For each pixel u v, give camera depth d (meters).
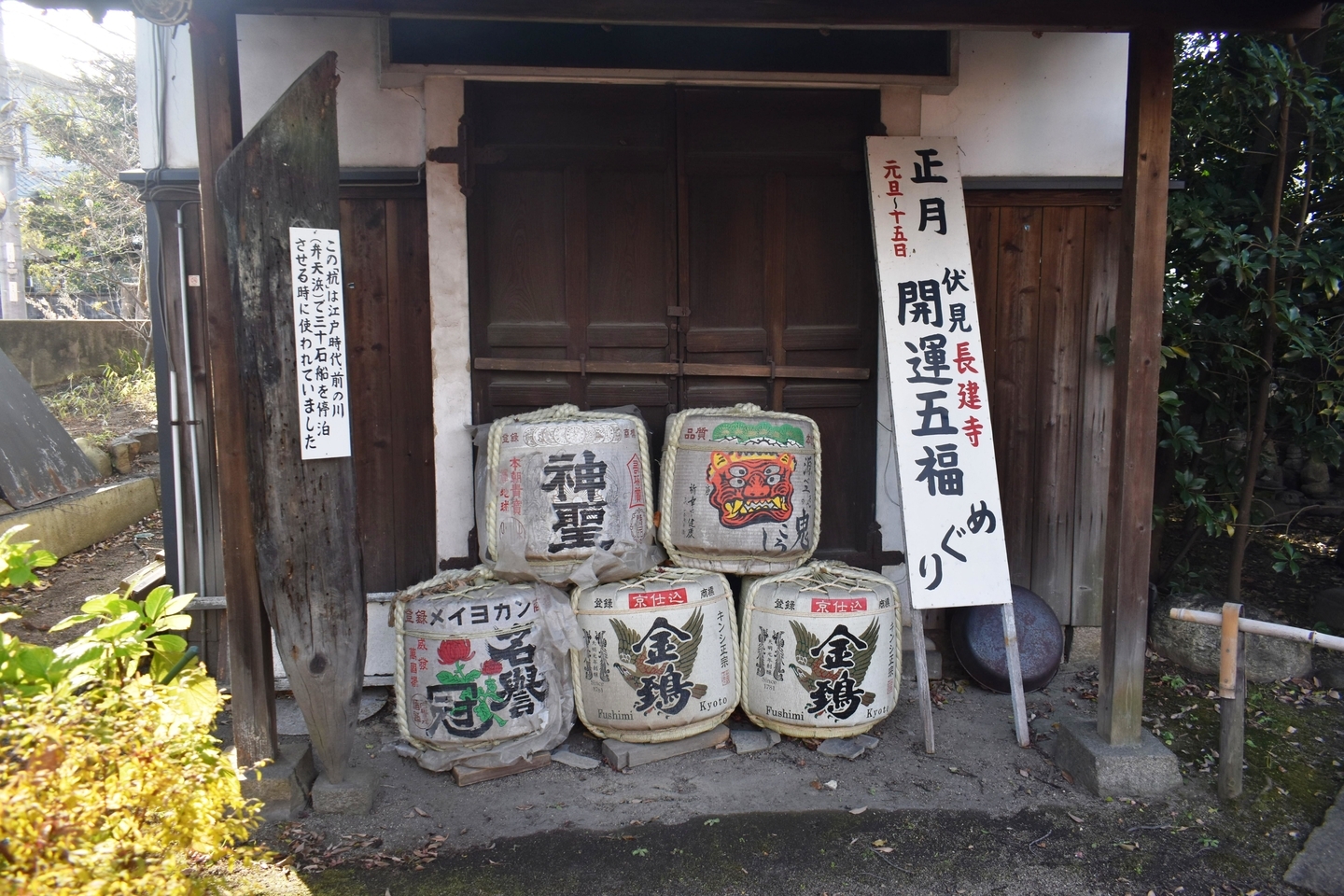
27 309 11.40
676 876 2.90
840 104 4.20
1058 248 4.37
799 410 4.31
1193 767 3.54
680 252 4.16
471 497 4.15
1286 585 5.01
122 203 11.88
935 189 3.98
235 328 2.93
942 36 4.19
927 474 3.79
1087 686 4.36
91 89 12.31
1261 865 2.97
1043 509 4.48
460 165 3.99
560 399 4.18
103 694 2.17
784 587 3.72
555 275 4.15
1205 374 4.75
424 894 2.81
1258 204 4.51
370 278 4.14
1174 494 5.43
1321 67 4.82
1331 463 4.68
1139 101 3.19
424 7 2.95
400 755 3.66
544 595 3.59
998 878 2.90
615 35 4.02
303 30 3.98
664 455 3.93
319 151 2.94
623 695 3.56
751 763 3.61
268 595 3.03
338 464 3.07
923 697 3.69
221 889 2.69
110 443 7.23
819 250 4.27
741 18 3.02
